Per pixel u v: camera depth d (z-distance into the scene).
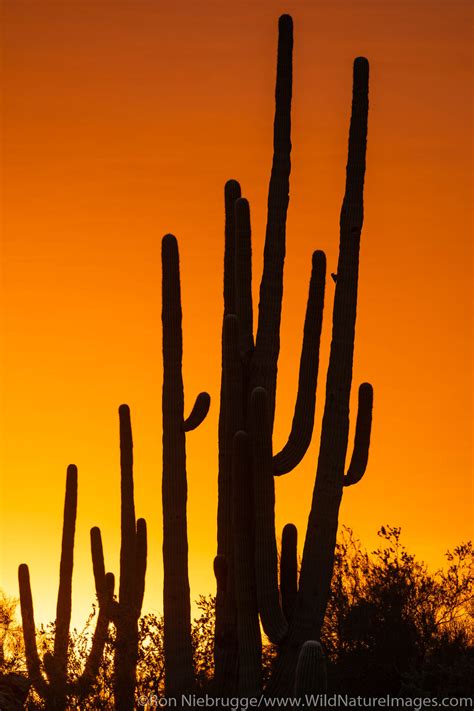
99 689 49.53
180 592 43.47
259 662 38.84
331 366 40.59
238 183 47.62
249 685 38.56
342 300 40.91
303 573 39.34
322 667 31.44
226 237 47.44
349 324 40.75
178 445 44.62
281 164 44.62
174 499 44.19
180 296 45.81
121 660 49.09
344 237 41.44
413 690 43.72
